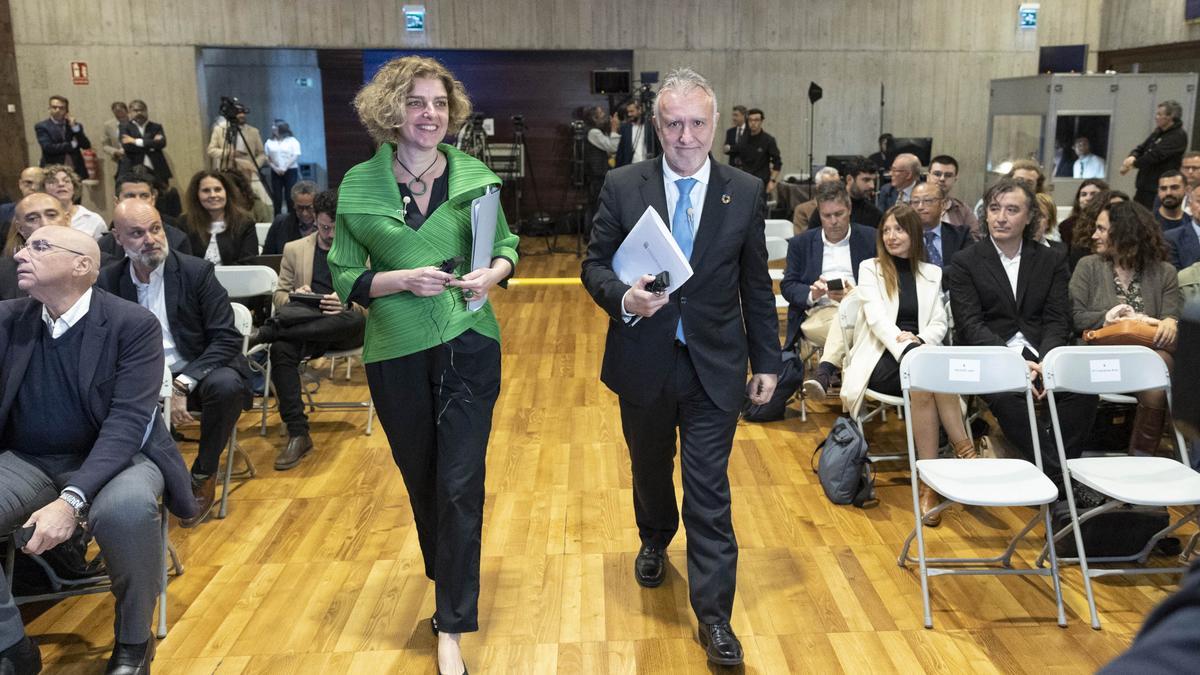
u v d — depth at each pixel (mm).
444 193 2584
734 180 2668
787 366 5027
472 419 2596
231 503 4020
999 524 3742
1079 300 4238
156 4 11258
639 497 3121
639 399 2703
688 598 3154
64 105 10141
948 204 5418
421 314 2529
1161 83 9414
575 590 3223
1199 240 4949
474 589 2654
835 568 3393
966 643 2893
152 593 2668
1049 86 9477
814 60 11969
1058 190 9680
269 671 2770
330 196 4703
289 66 12070
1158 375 3305
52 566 3205
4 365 2754
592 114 10773
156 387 2803
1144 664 580
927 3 11859
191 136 11594
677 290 2623
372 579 3340
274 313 4598
